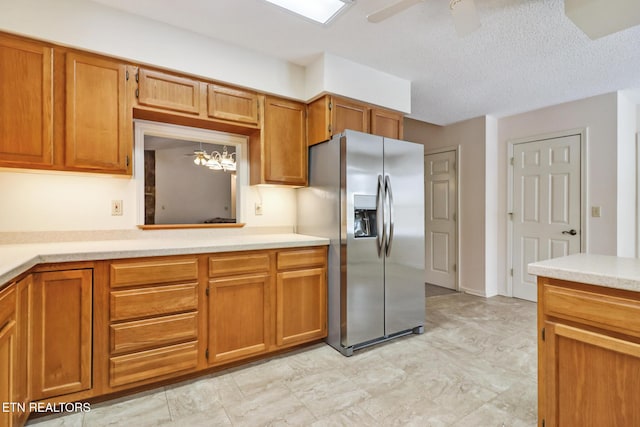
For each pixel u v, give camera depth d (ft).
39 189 6.69
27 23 5.74
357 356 7.77
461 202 13.93
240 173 9.12
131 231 7.58
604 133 10.65
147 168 12.22
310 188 9.18
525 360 7.52
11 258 4.66
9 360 4.19
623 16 5.56
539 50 7.89
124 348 5.76
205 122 7.84
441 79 9.64
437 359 7.58
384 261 8.49
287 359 7.59
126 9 6.48
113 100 6.55
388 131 9.60
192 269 6.42
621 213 10.48
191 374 6.73
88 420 5.29
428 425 5.20
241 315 7.06
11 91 5.69
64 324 5.34
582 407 3.75
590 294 3.68
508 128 13.12
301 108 9.05
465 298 12.84
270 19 6.79
